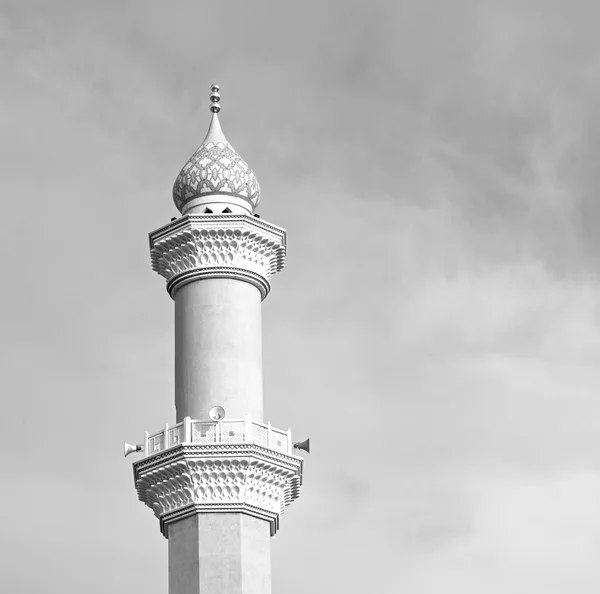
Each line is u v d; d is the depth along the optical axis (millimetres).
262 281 85125
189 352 82688
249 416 80000
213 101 90562
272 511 80188
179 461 78938
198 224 84062
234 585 77438
